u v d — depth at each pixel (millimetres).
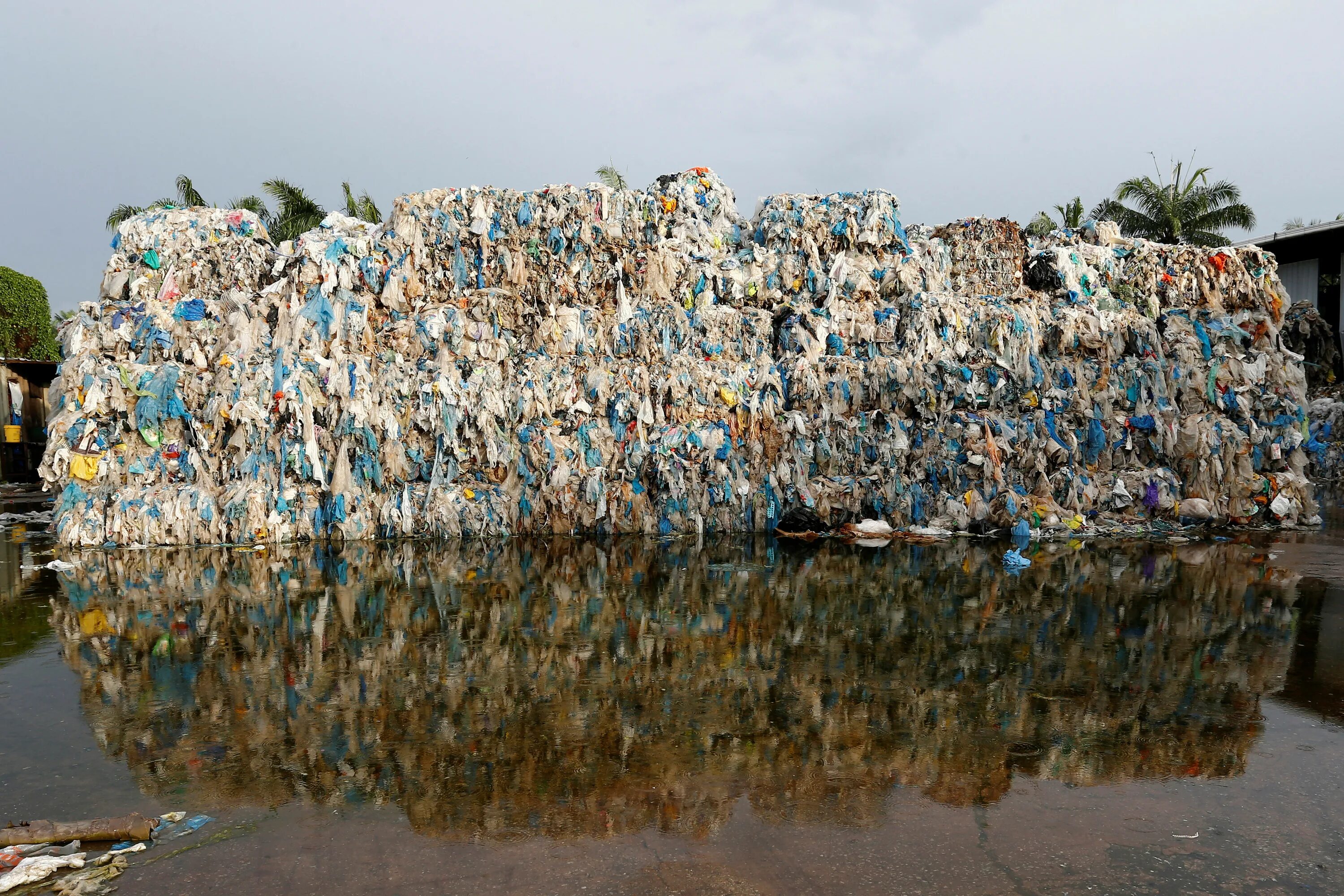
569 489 11711
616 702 4949
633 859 3205
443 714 4758
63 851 3268
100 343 11195
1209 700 4953
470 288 12375
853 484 12141
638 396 12039
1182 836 3379
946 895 2959
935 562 9625
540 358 12133
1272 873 3102
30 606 7449
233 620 6914
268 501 11047
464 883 3037
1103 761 4105
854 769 4020
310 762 4105
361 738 4406
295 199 21469
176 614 7141
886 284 13133
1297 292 23703
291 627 6684
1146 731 4488
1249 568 9172
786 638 6348
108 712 4785
